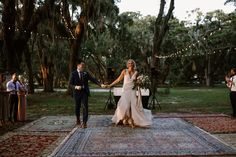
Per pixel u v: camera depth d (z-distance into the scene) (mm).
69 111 20484
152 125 13750
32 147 9648
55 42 37250
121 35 43500
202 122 14617
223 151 8828
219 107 22422
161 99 30688
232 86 16453
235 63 66188
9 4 24328
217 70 72250
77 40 33469
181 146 9539
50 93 41062
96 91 50531
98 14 31984
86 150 9133
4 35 24594
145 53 56562
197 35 59969
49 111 20609
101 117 16797
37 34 38969
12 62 25078
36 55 52125
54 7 28297
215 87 65688
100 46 54250
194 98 32094
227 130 12367
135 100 13461
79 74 13531
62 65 46250
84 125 13211
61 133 12062
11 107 15031
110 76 21922
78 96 13547
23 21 25922
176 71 70062
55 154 8688
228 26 57531
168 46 60031
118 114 13836
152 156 8406
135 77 13672
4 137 11258
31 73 40938
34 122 15000
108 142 10219
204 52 61062
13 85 15266
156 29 27203
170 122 14672
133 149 9211
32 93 40656
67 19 32969
